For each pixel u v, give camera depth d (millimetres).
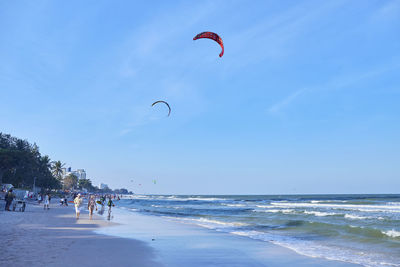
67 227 17234
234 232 18562
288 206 53531
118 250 10781
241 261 9875
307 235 17344
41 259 8602
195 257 10250
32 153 91312
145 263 8922
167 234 16406
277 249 12539
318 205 54688
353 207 44625
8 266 7637
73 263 8367
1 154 70062
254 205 63969
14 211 26219
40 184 109188
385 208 40625
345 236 16594
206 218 30312
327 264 9914
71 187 186500
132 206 66188
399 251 12352
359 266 9711
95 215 29047
